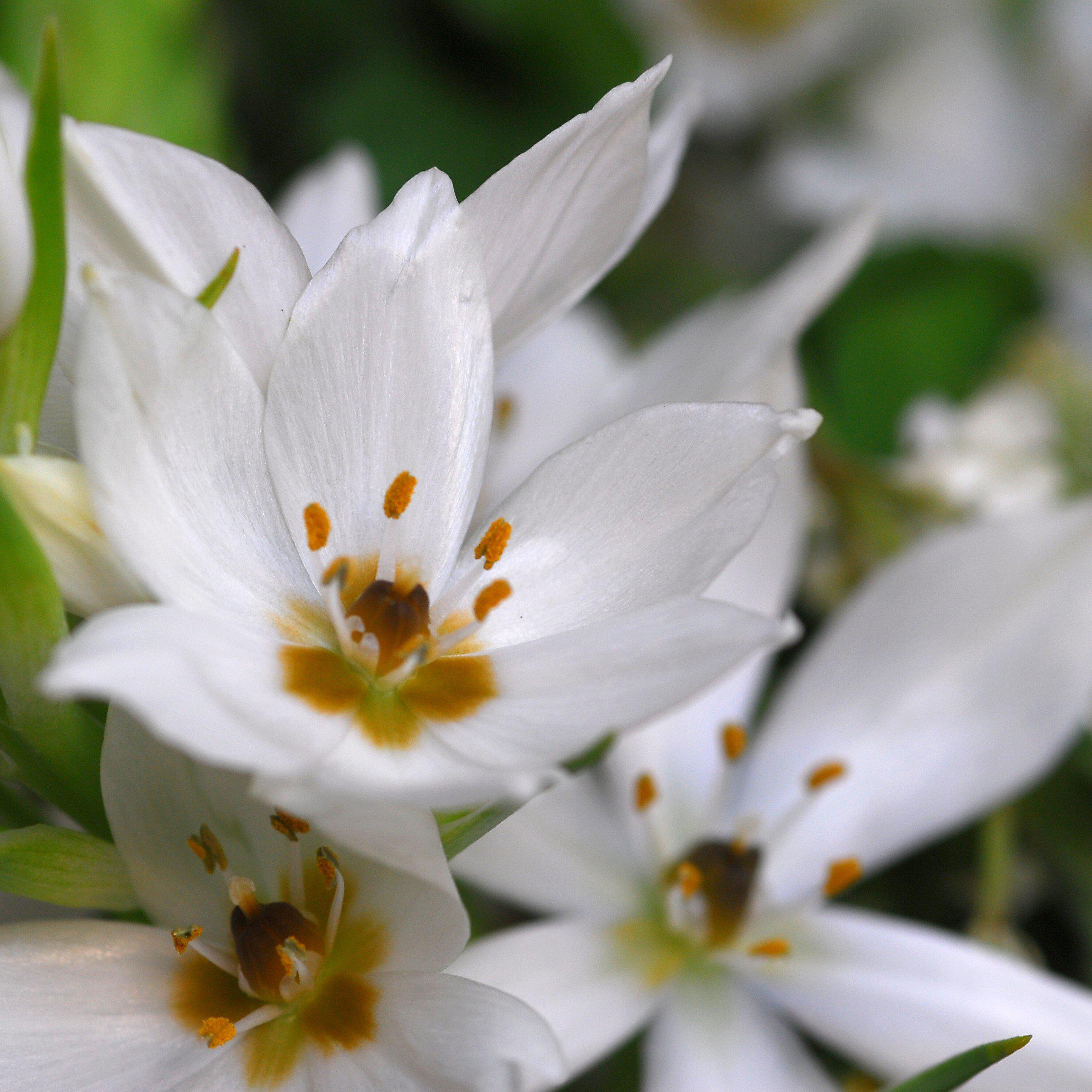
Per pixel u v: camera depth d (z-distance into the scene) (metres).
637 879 0.28
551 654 0.25
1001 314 0.46
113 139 0.25
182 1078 0.25
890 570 0.29
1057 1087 0.28
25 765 0.25
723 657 0.24
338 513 0.25
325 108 0.47
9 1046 0.25
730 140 0.50
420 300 0.25
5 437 0.25
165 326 0.24
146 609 0.24
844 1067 0.30
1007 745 0.29
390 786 0.24
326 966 0.25
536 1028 0.25
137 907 0.26
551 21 0.47
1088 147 0.49
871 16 0.49
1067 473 0.37
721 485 0.25
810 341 0.44
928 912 0.31
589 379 0.31
